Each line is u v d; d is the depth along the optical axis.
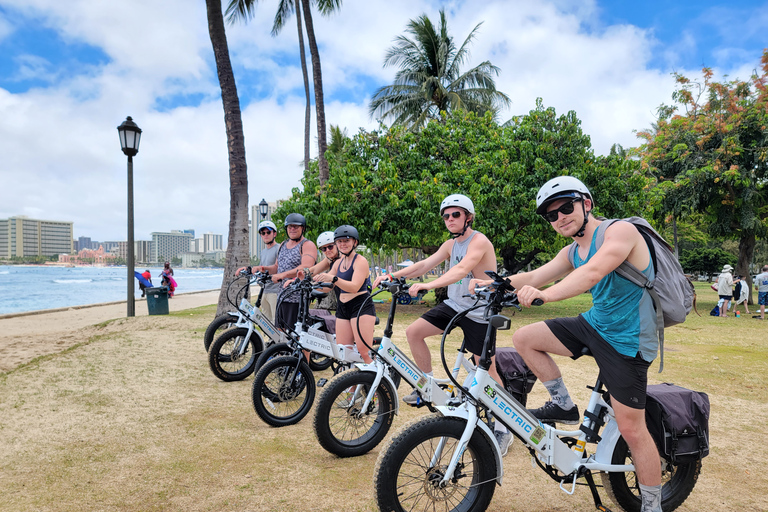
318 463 3.43
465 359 3.58
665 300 2.30
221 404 4.78
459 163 14.63
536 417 2.66
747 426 4.45
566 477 2.53
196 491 2.97
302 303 4.46
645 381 2.35
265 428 4.14
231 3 13.04
